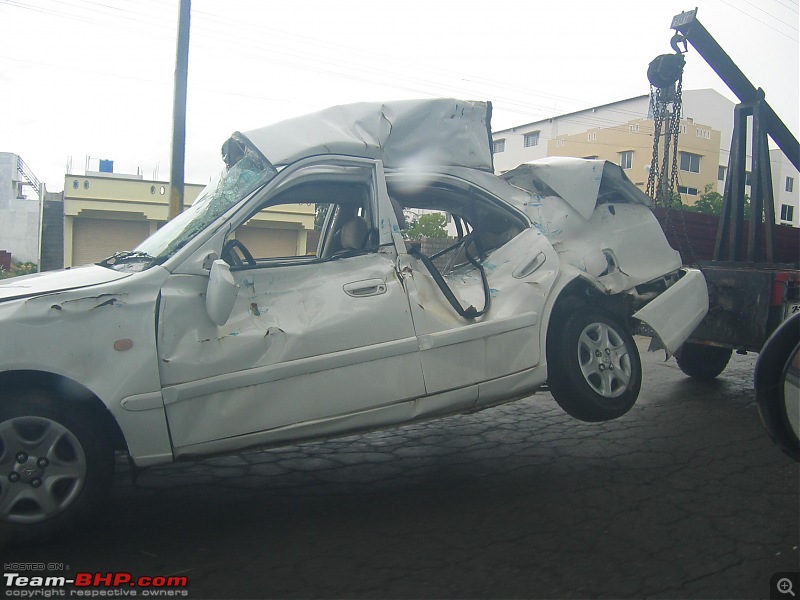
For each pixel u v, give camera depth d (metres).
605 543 3.63
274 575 3.35
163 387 3.72
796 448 2.90
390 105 4.81
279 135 4.41
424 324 4.39
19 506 3.57
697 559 3.41
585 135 44.47
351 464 5.16
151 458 3.73
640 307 5.59
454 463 5.12
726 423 6.02
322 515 4.14
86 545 3.71
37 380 3.64
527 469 4.91
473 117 5.19
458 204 5.36
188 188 28.17
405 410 4.31
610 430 5.89
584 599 3.05
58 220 29.84
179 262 3.94
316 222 5.95
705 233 12.02
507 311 4.71
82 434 3.63
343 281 4.30
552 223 5.24
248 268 4.15
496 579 3.26
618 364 5.15
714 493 4.32
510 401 4.78
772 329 6.49
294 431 4.00
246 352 3.90
